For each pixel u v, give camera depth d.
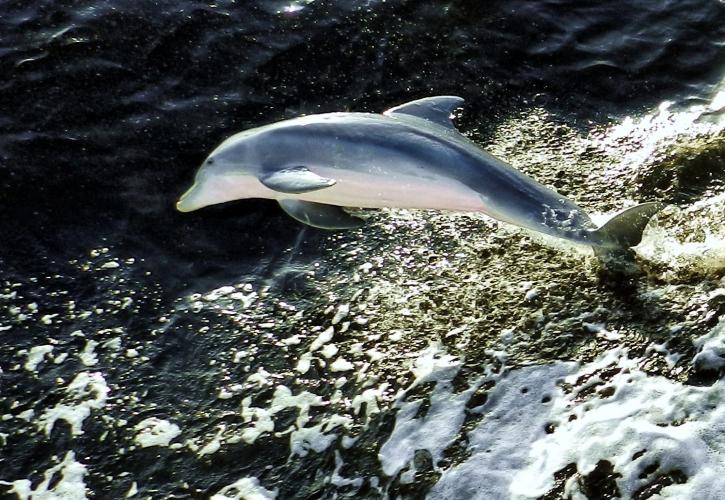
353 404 4.99
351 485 4.73
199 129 6.15
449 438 4.82
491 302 5.31
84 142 6.04
